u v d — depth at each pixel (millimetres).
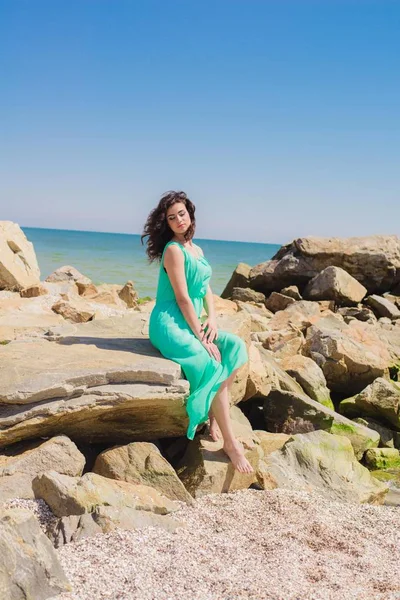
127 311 10641
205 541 4328
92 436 5484
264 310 14641
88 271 32031
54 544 4129
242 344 5625
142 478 5059
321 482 5730
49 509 4461
